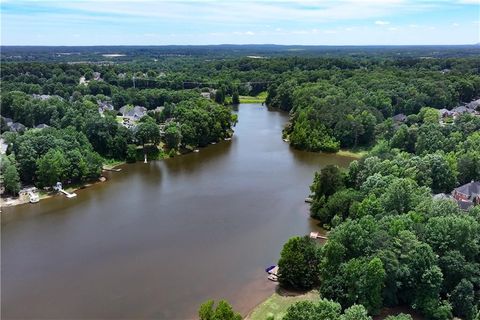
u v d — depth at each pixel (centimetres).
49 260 9088
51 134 14525
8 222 11056
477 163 11825
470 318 6862
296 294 7819
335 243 7406
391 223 7819
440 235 7531
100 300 7694
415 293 7100
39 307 7506
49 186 13325
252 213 11425
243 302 7600
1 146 16350
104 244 9781
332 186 11088
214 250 9444
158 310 7394
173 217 11231
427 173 11150
